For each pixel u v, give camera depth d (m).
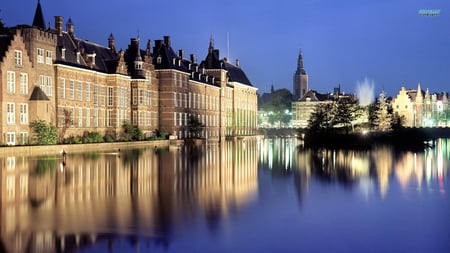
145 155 62.16
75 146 70.00
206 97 128.12
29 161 50.62
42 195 29.22
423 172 44.41
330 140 96.00
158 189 32.53
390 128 121.31
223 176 40.44
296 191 32.53
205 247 18.80
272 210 25.78
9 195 29.08
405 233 21.17
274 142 118.06
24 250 17.94
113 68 90.12
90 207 25.72
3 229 20.83
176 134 107.44
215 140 127.62
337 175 41.97
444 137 148.50
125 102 93.06
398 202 28.45
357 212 25.48
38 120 70.69
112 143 78.12
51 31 78.44
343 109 111.69
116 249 18.27
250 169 46.75
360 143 96.44
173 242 19.34
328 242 19.70
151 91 101.81
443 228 22.03
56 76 76.94
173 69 105.38
